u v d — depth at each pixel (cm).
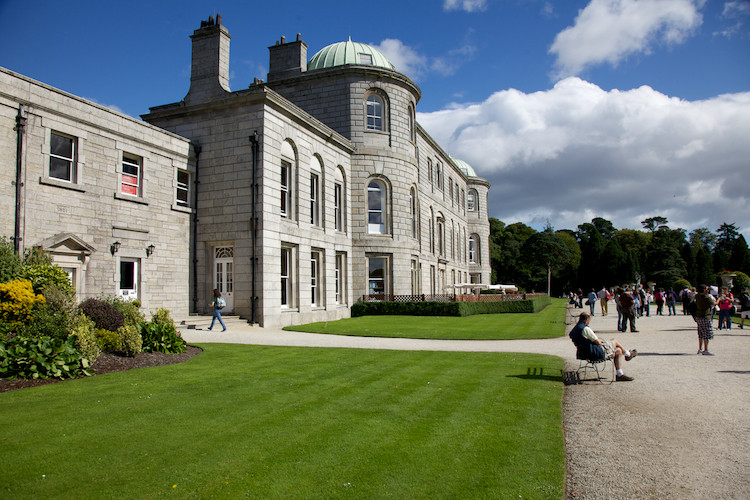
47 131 1694
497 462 603
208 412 779
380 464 591
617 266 7662
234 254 2314
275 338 1802
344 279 3108
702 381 1047
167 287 2195
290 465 583
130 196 2006
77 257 1789
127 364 1141
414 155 3634
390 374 1105
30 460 575
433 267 4609
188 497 502
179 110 2438
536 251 8275
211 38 2523
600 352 1052
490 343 1752
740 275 4897
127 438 655
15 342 989
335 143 3008
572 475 583
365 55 3556
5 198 1563
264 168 2295
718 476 575
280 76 3388
